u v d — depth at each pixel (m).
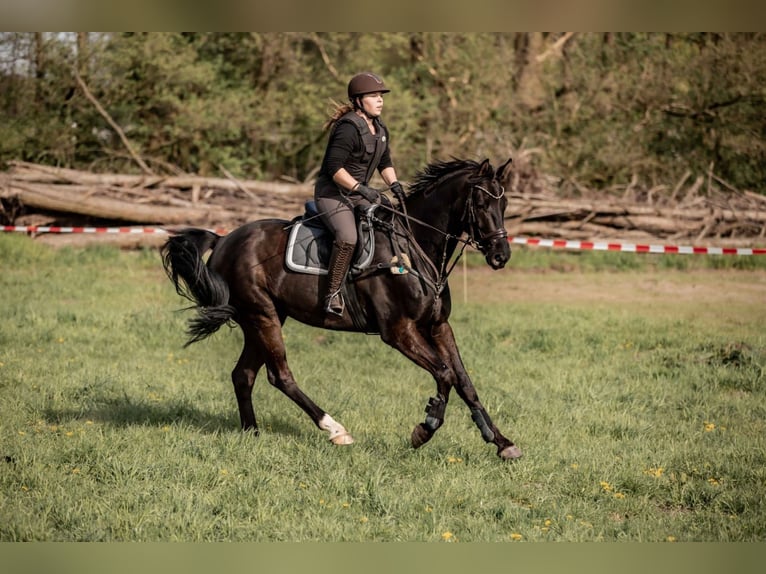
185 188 25.97
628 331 16.22
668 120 30.67
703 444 9.70
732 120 30.11
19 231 24.56
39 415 10.18
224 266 9.64
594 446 9.55
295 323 16.31
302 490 8.07
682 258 24.72
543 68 31.36
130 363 13.00
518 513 7.65
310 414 9.41
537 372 13.13
